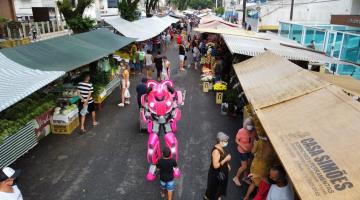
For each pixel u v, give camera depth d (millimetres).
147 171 7934
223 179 5910
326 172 3805
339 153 4000
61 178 7547
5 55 8633
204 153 8891
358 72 16641
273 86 7336
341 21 20453
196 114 12062
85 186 7242
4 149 7277
